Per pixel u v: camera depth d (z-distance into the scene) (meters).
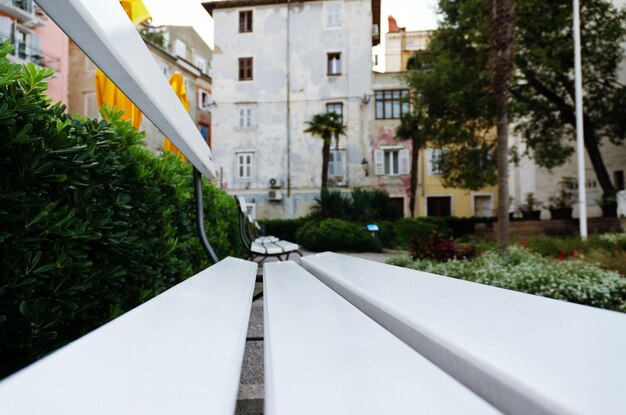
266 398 0.28
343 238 13.05
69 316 1.08
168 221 2.04
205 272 1.14
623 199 13.52
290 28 23.97
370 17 23.42
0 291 0.88
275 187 23.48
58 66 19.58
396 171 23.50
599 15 14.34
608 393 0.23
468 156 17.03
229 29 24.34
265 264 1.63
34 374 0.30
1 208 0.90
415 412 0.25
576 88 11.29
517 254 6.68
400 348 0.41
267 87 23.98
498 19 7.27
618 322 0.40
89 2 0.49
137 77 0.72
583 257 6.88
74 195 1.15
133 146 1.74
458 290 0.66
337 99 23.44
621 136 14.85
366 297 0.66
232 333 0.47
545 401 0.23
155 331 0.45
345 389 0.30
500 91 7.27
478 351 0.32
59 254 1.01
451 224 20.84
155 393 0.28
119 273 1.31
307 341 0.44
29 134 0.95
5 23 17.06
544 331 0.38
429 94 15.24
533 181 22.05
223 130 24.09
